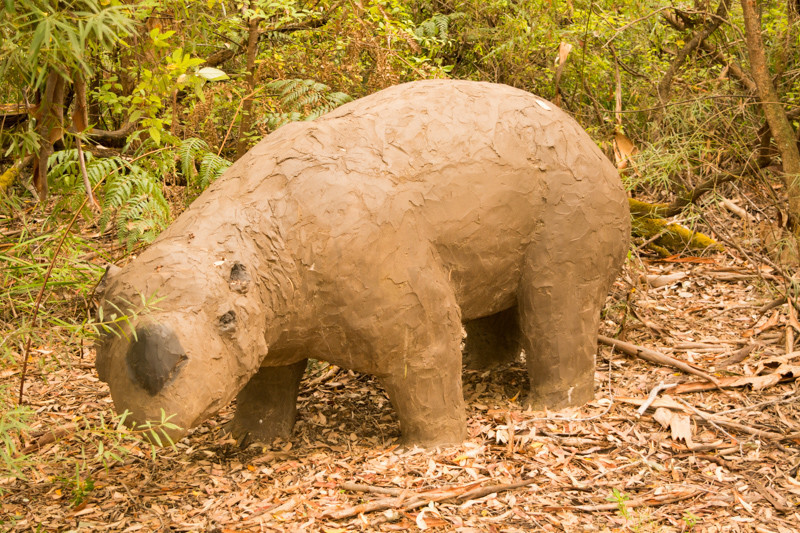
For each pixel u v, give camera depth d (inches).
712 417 152.2
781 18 270.7
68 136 144.0
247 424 146.7
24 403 159.2
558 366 154.4
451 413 141.0
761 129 231.8
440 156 135.3
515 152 142.6
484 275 142.9
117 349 107.3
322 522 117.6
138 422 105.2
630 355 185.8
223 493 127.3
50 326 151.6
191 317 108.5
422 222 132.3
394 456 138.0
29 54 95.3
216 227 119.7
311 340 127.3
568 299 151.2
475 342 183.2
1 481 130.0
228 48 241.4
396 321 129.1
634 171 235.3
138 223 166.2
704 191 239.6
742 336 195.9
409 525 117.3
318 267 122.7
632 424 151.4
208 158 168.1
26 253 154.3
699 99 228.2
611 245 154.8
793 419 153.3
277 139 133.8
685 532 116.3
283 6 191.3
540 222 147.4
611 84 290.7
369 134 134.0
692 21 266.7
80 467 135.9
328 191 125.3
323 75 201.9
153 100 137.6
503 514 120.5
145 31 174.1
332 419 155.6
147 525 117.6
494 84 155.7
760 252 233.9
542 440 144.3
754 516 120.9
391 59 203.2
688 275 234.2
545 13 259.9
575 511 121.6
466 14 276.7
